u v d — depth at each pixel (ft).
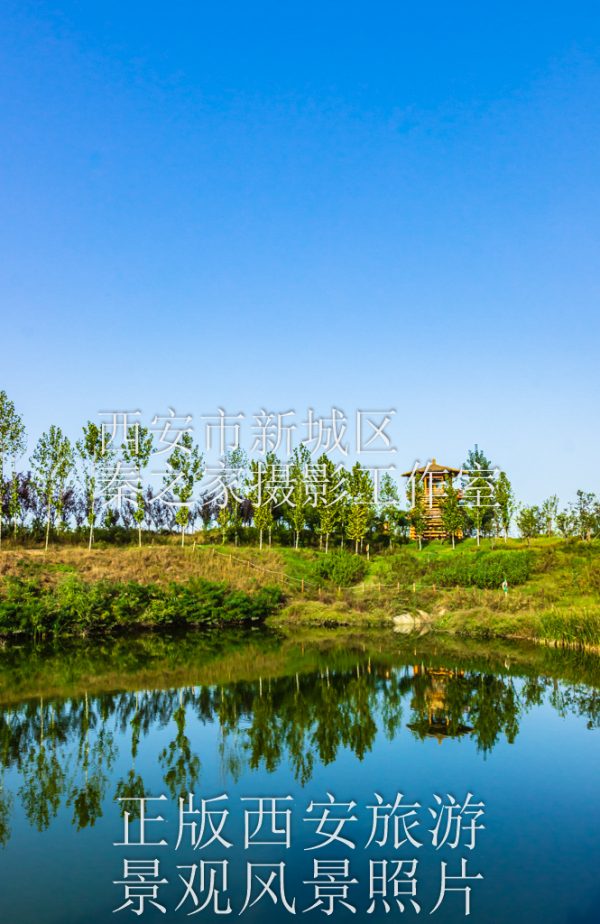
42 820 35.14
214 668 75.77
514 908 26.53
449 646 90.43
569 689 64.34
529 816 35.42
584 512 183.42
